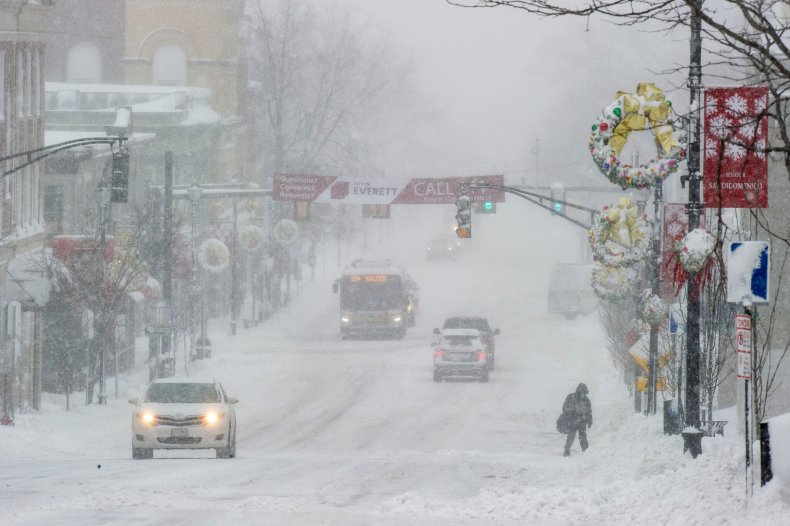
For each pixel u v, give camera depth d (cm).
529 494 4178
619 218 7412
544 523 3584
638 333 8706
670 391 8175
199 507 3941
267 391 12300
